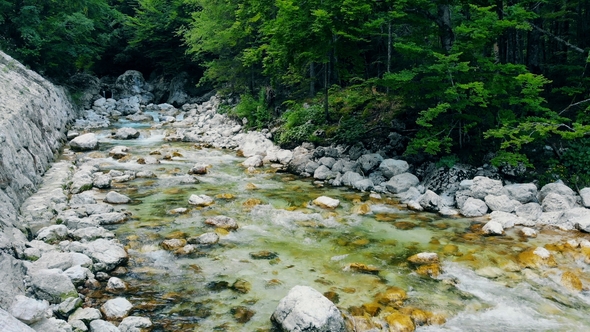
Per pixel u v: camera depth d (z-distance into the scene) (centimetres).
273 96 2252
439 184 1214
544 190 1088
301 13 1473
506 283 687
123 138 2098
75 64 3653
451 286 674
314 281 680
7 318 382
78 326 517
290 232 905
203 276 688
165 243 797
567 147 1273
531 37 1506
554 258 771
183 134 2188
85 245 723
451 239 876
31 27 2442
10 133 1001
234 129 2189
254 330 541
